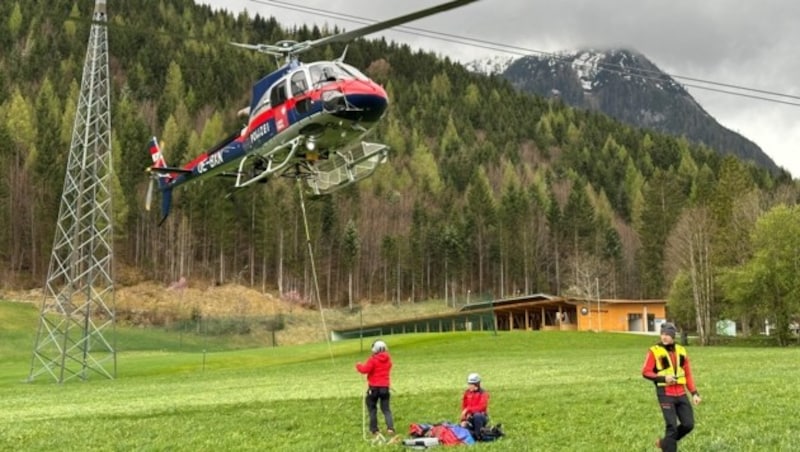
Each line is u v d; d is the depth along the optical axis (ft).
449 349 188.96
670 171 501.56
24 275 369.09
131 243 395.34
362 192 483.51
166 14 639.35
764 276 222.28
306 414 65.36
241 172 79.00
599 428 52.16
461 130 623.36
